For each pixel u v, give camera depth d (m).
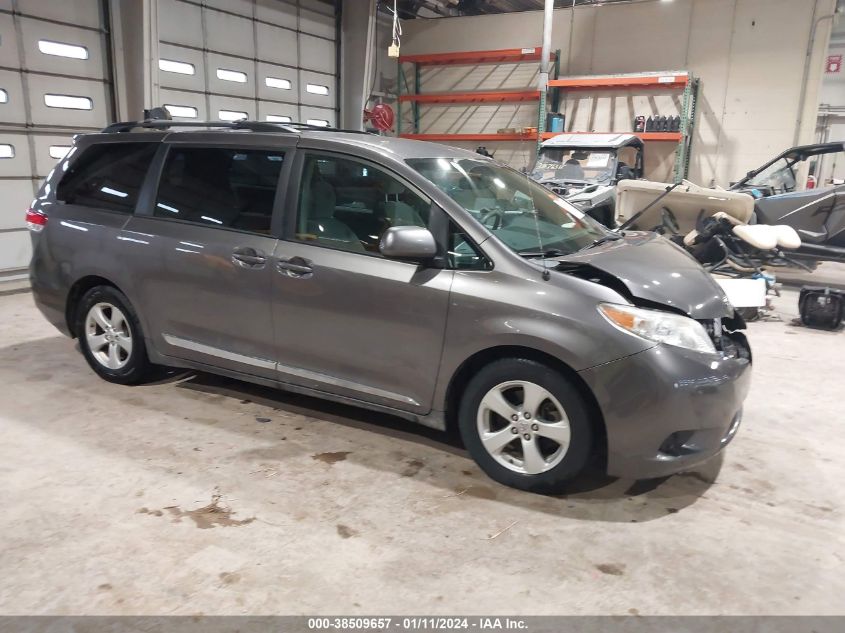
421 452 3.17
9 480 2.83
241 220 3.31
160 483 2.82
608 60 12.28
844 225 7.48
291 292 3.12
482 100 13.52
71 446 3.16
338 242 3.06
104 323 3.90
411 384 2.94
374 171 3.04
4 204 7.35
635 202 7.73
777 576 2.29
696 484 2.94
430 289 2.80
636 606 2.12
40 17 7.38
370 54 11.94
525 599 2.14
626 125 12.20
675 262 3.07
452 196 2.95
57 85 7.67
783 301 7.08
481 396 2.82
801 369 4.65
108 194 3.79
